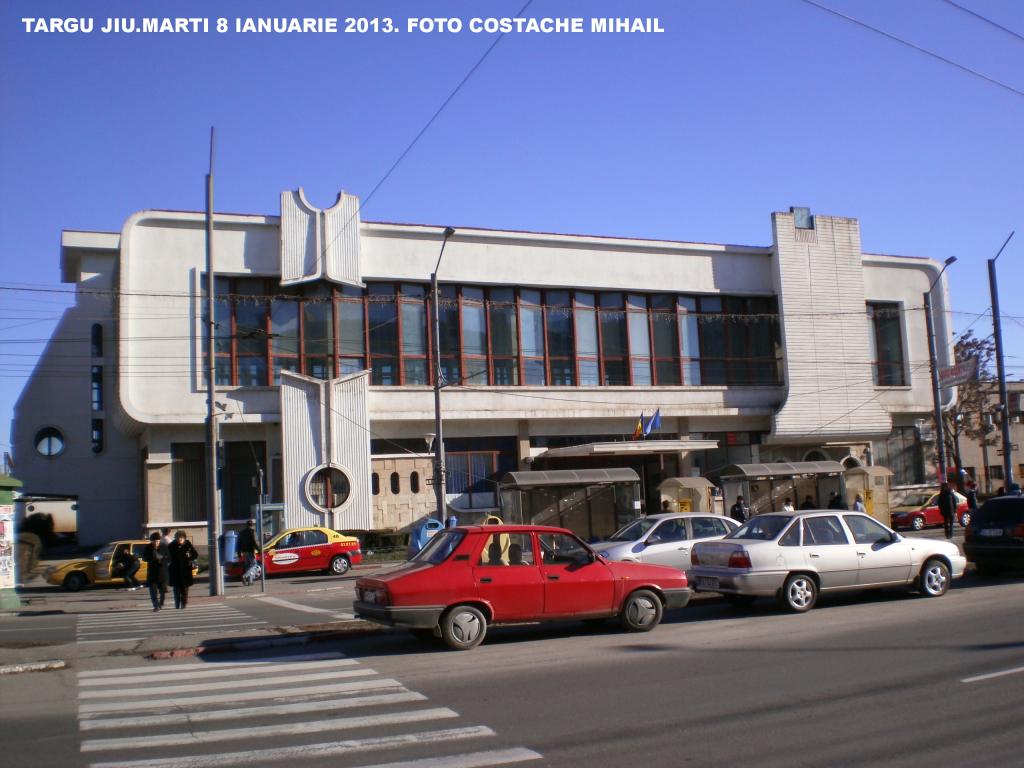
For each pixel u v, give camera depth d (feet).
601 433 128.98
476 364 122.31
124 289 108.06
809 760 21.40
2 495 68.69
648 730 24.30
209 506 75.66
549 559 40.11
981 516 59.31
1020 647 34.12
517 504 107.55
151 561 64.13
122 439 138.62
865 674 30.50
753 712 25.91
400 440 119.34
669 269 132.98
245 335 110.73
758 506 121.08
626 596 41.16
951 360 150.20
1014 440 183.32
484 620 38.14
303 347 114.62
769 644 37.01
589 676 31.58
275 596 74.18
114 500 137.18
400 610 36.78
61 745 24.09
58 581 88.69
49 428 136.87
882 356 147.64
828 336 138.21
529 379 124.77
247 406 111.45
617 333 130.82
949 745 22.31
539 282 125.39
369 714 26.71
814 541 47.21
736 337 137.49
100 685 32.37
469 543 38.93
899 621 41.86
